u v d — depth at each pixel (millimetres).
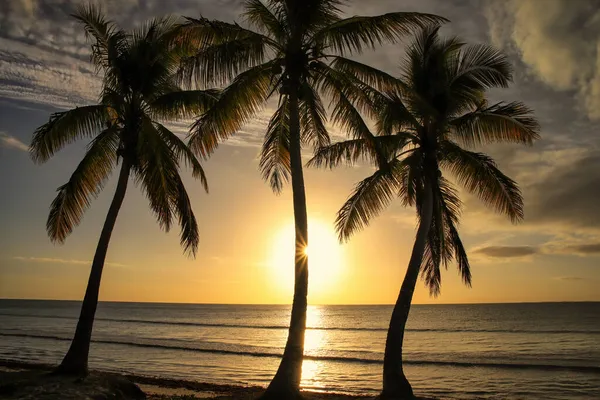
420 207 15492
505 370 29578
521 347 44094
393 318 13586
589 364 31750
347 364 32875
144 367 28469
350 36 12812
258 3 13281
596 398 21141
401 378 13141
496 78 14492
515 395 21891
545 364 31578
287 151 15000
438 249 15984
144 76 15039
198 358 33125
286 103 14344
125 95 15211
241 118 13570
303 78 12781
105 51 15555
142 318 96375
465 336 57125
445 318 100000
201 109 15414
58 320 80000
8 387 11898
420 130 14578
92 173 15680
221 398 14234
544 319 90500
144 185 15305
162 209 15469
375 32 12859
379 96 13688
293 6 12531
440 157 15102
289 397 11117
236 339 52469
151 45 15211
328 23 12945
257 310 177000
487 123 14914
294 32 12602
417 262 13875
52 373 13242
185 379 24328
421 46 14953
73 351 13500
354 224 16297
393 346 13352
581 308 145875
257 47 12688
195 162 15906
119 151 14820
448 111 14609
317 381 25453
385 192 16188
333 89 13156
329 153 15312
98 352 35469
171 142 15844
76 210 15195
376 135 16250
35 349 34688
